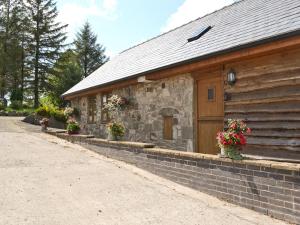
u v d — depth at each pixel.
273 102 6.66
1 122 19.45
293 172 4.61
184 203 5.45
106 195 5.71
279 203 4.80
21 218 4.46
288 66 6.38
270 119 6.69
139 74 10.17
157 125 10.31
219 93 8.12
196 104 8.84
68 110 16.97
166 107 9.92
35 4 37.41
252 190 5.22
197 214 4.93
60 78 36.09
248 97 7.20
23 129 16.77
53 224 4.32
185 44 10.02
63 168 7.61
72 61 39.94
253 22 7.83
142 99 11.09
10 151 9.45
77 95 15.99
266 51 6.38
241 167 5.43
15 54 34.84
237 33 7.73
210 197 5.89
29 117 21.03
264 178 5.04
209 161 6.06
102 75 15.17
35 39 36.91
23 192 5.62
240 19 8.87
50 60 37.66
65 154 9.48
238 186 5.47
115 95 12.09
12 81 34.81
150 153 7.67
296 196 4.56
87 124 15.66
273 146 6.60
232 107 7.59
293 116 6.26
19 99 32.12
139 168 8.01
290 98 6.32
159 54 11.20
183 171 6.66
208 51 7.70
